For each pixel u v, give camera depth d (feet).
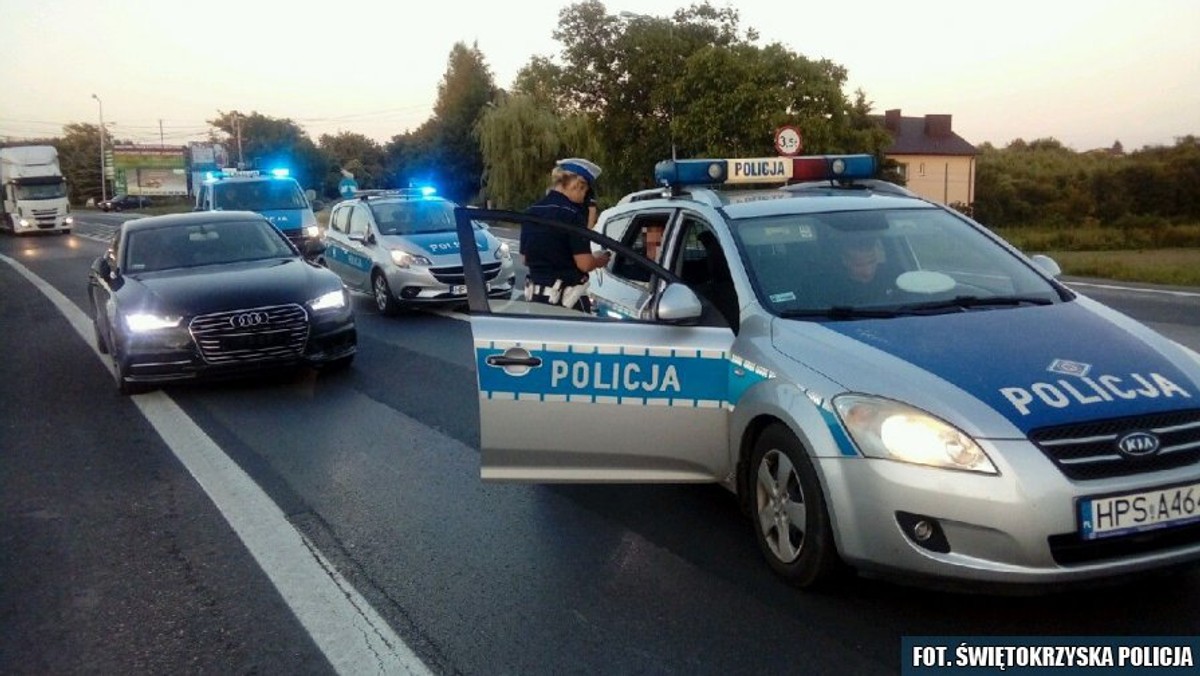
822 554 13.01
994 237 17.46
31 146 135.64
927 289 15.64
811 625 12.90
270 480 20.38
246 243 33.27
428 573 15.25
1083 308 15.02
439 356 33.86
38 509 19.11
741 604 13.61
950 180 223.30
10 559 16.57
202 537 17.21
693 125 117.39
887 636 12.55
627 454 15.38
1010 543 11.39
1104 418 11.66
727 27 140.26
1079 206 188.65
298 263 32.12
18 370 34.50
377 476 20.36
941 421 11.82
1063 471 11.41
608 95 143.74
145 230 33.35
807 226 16.85
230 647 13.08
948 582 11.88
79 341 40.45
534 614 13.66
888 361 12.91
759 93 112.68
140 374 28.02
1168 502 11.57
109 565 16.12
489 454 15.65
